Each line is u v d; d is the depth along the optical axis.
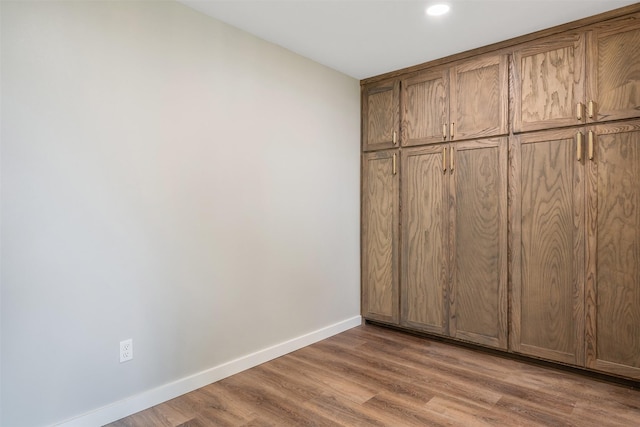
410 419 1.95
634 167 2.20
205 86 2.31
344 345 3.00
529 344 2.59
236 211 2.49
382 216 3.37
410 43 2.71
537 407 2.06
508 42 2.64
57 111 1.72
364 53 2.89
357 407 2.06
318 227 3.11
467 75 2.84
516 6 2.20
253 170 2.59
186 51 2.21
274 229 2.74
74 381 1.80
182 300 2.21
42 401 1.71
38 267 1.68
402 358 2.74
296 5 2.20
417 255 3.15
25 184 1.64
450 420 1.94
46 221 1.70
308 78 2.99
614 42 2.25
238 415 1.99
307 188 3.00
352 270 3.46
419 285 3.14
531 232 2.57
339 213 3.31
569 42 2.40
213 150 2.35
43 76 1.68
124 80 1.94
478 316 2.81
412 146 3.16
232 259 2.47
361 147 3.52
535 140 2.54
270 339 2.72
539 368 2.55
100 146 1.86
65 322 1.77
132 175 1.98
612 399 2.14
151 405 2.07
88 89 1.82
